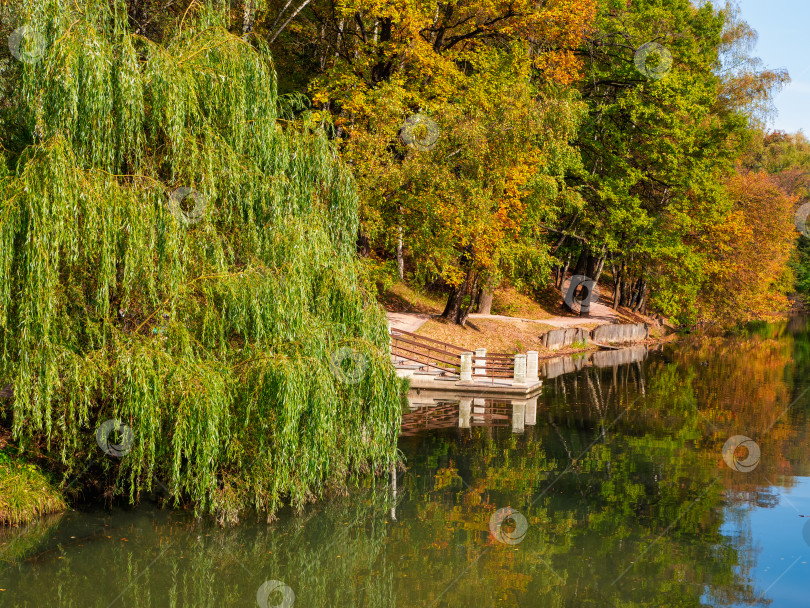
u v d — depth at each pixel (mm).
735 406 22141
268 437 10141
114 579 9188
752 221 47125
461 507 12375
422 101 20812
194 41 10891
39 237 8836
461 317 30938
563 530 11516
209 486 10414
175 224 9789
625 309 48844
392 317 29594
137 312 10078
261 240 10758
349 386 10984
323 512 11742
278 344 10289
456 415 20016
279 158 11156
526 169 23266
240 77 10812
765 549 10930
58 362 9320
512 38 25219
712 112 40031
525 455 15844
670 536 11297
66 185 8945
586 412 20797
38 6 9375
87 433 10273
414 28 20250
